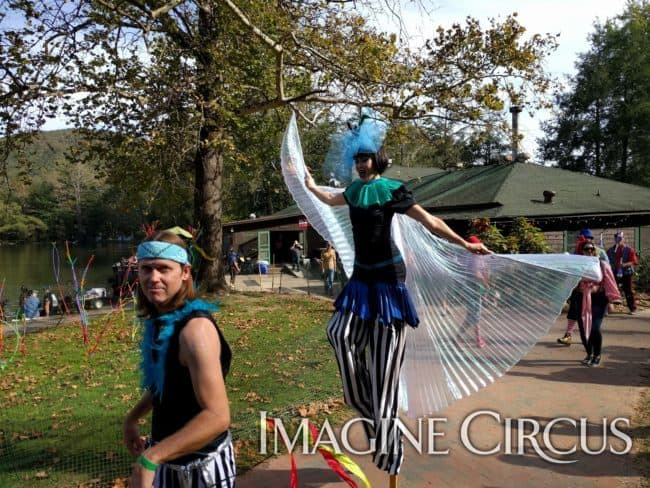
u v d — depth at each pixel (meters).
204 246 15.61
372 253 3.23
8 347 9.75
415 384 3.68
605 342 8.10
